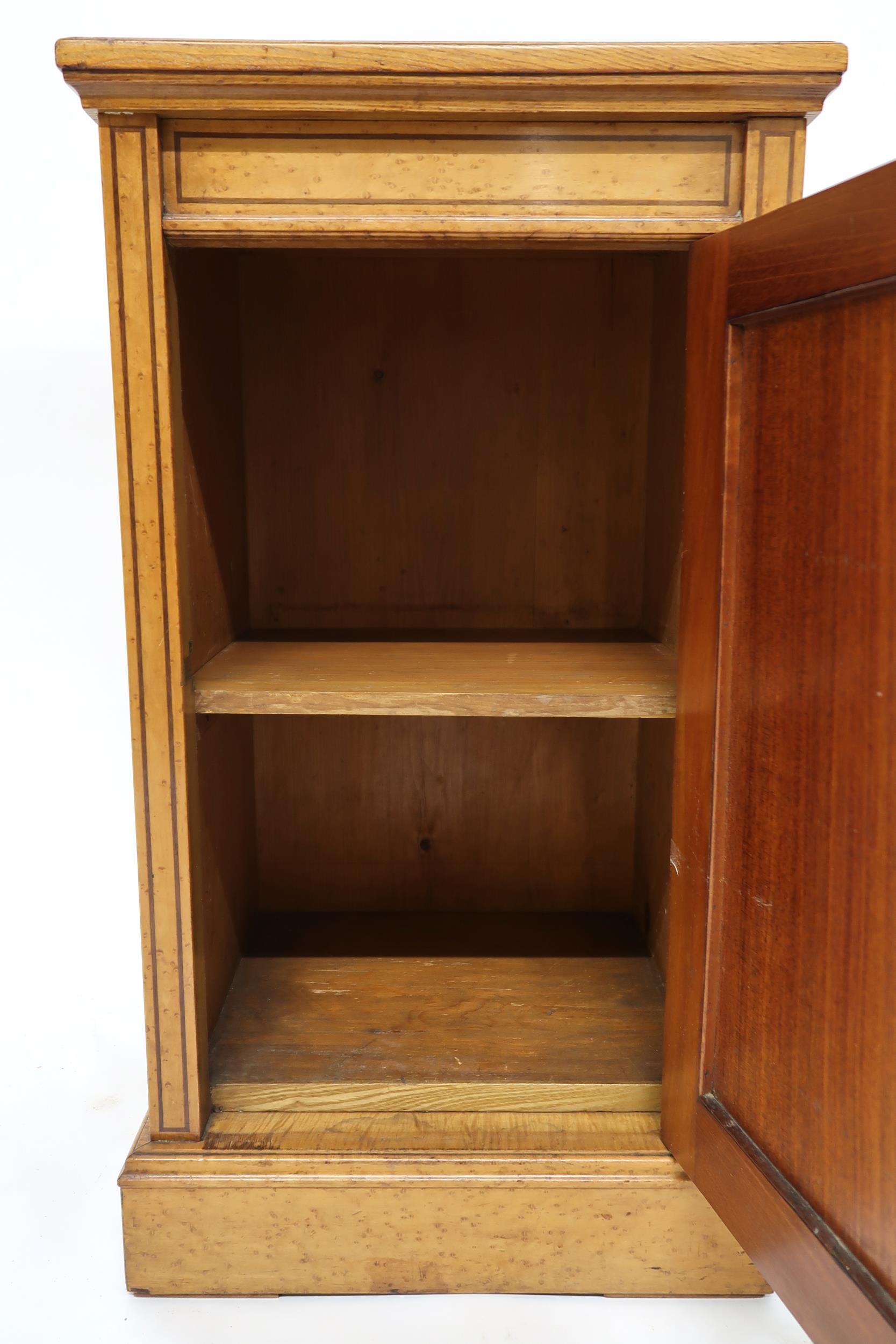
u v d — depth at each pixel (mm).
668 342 2041
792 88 1484
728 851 1535
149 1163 1698
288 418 2270
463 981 2213
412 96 1491
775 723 1395
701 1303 1726
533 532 2316
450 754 2445
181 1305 1703
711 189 1542
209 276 1915
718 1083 1583
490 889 2508
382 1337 1630
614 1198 1701
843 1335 1235
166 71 1450
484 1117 1791
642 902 2396
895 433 1136
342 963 2277
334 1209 1696
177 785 1643
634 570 2330
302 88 1478
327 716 2430
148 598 1601
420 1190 1690
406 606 2340
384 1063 1930
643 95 1496
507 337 2250
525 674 1857
